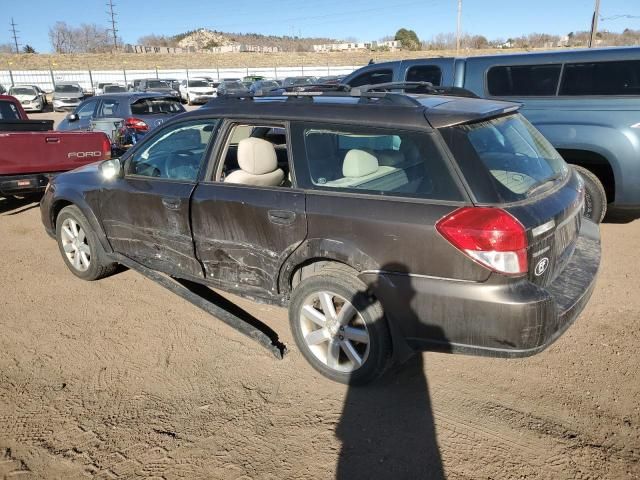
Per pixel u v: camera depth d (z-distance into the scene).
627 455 2.63
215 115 3.75
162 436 2.85
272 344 3.52
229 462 2.67
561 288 3.01
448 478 2.53
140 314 4.29
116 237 4.44
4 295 4.70
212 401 3.15
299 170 3.28
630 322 3.89
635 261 5.02
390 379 3.33
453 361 3.50
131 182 4.18
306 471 2.60
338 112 3.20
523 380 3.26
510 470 2.56
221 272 3.74
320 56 68.06
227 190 3.55
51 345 3.81
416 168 2.91
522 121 3.53
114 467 2.64
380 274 2.93
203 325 4.10
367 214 2.95
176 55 70.69
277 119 3.40
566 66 5.76
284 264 3.35
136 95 11.30
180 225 3.85
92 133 7.46
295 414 3.02
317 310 3.31
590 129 5.50
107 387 3.30
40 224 7.04
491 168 2.84
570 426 2.85
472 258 2.67
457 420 2.93
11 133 6.58
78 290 4.77
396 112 3.04
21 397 3.20
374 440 2.79
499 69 6.25
